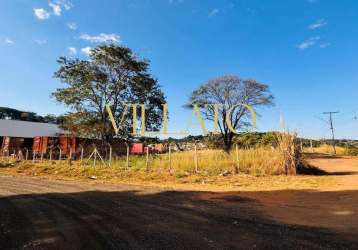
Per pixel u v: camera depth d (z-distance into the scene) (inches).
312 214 238.5
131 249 161.9
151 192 367.9
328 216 229.6
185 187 418.6
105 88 1203.2
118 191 377.7
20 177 579.5
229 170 572.1
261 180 473.1
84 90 1171.3
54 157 1123.9
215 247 162.9
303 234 183.3
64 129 1259.2
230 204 288.8
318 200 298.5
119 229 201.0
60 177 582.2
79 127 1177.4
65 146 1132.5
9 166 820.6
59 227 207.8
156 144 1266.0
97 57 1174.3
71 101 1163.3
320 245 162.1
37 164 823.7
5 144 1480.1
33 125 1947.6
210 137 1391.5
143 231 195.6
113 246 167.2
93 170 644.7
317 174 554.9
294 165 541.0
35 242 175.9
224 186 425.1
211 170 578.2
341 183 416.8
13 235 189.9
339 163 852.6
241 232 190.9
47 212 255.6
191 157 676.7
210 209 265.1
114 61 1182.3
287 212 248.4
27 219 231.5
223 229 198.8
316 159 1063.0
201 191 375.6
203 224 212.8
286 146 553.0
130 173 588.7
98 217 236.4
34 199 321.4
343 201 286.0
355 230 188.9
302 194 338.3
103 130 1173.1
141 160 749.9
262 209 263.4
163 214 245.8
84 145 1137.4
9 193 366.3
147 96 1245.7
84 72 1182.3
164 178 524.1
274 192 359.3
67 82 1186.0
